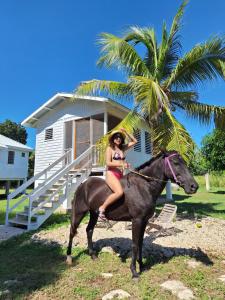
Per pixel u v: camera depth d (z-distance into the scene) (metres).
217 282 4.80
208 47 10.41
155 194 5.14
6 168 23.83
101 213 5.15
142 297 4.23
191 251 6.57
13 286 4.68
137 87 9.61
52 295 4.38
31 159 41.22
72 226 6.01
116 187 5.12
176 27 11.47
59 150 16.67
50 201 10.91
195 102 11.71
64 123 16.78
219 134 14.23
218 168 24.84
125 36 12.02
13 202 18.66
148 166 5.27
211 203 16.55
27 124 18.38
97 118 15.40
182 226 9.36
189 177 4.81
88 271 5.32
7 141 25.95
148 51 12.75
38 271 5.37
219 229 9.05
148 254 6.27
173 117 10.16
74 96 11.84
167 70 12.41
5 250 7.02
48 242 7.41
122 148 5.62
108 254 6.30
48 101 16.61
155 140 10.67
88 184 5.97
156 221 9.62
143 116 11.00
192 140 9.67
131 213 5.07
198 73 11.44
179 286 4.59
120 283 4.77
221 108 11.05
